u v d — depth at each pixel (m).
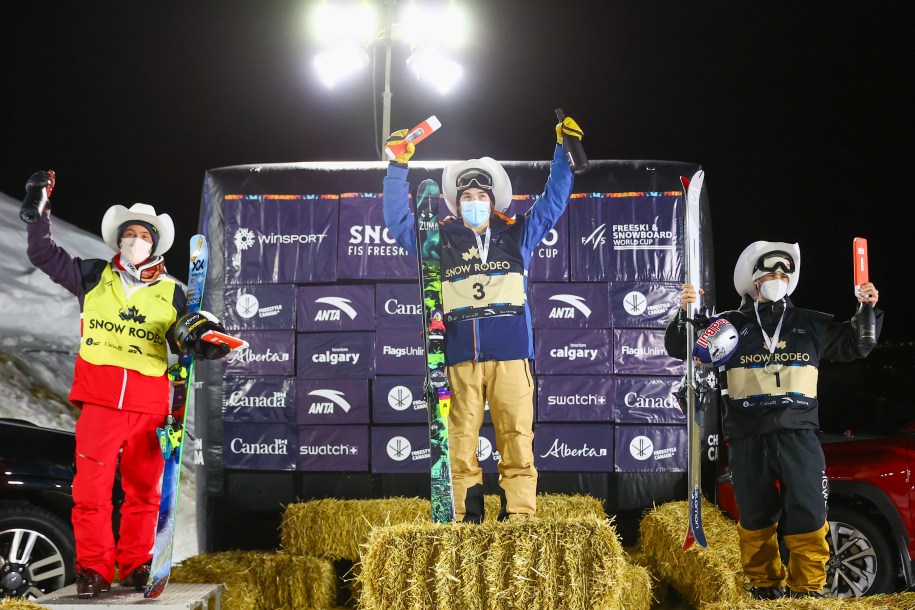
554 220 4.68
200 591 4.31
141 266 4.36
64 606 3.94
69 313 10.80
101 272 4.32
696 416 4.54
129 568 4.32
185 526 7.64
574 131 4.55
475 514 4.43
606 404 5.70
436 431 4.28
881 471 5.14
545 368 5.70
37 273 11.07
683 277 5.76
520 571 3.73
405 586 3.76
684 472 5.70
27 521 4.74
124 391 4.18
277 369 5.76
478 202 4.58
